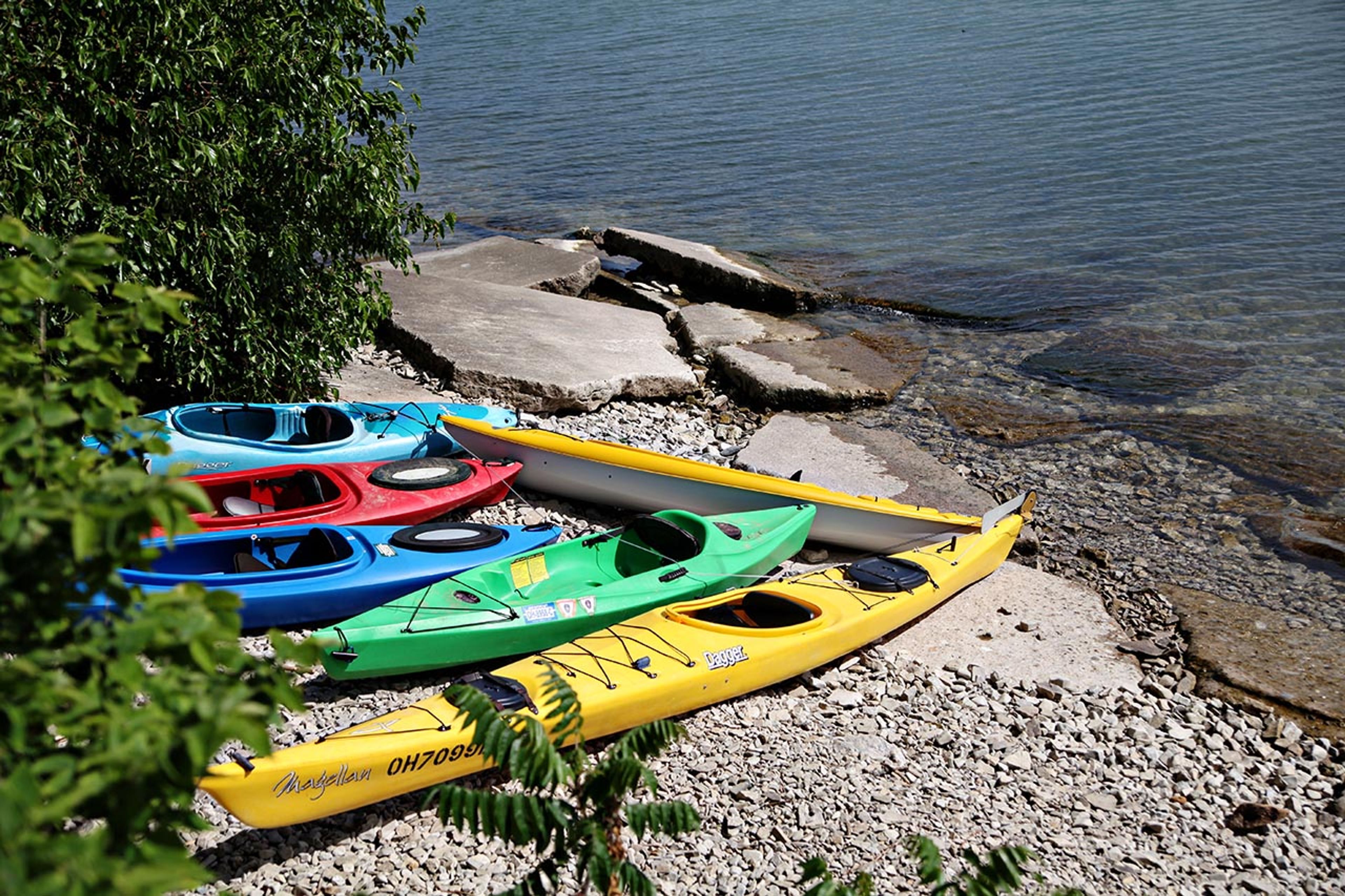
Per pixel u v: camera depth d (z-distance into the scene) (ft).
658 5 177.17
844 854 21.47
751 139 96.27
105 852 9.58
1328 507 39.14
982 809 23.38
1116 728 26.89
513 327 52.01
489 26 171.22
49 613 10.14
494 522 35.53
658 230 75.61
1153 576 35.06
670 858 20.98
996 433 45.75
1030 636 30.91
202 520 28.94
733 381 50.70
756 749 24.82
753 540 31.53
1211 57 109.50
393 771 21.13
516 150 98.37
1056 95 101.14
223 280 36.27
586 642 25.89
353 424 36.17
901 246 69.97
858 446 43.70
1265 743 26.84
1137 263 64.13
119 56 31.71
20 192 29.73
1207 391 48.65
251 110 35.65
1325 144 81.20
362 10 37.81
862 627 28.58
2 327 12.99
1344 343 52.54
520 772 14.60
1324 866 22.56
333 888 19.77
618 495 36.70
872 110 101.76
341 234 39.55
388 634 25.14
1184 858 22.44
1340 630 31.99
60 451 10.68
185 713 9.64
